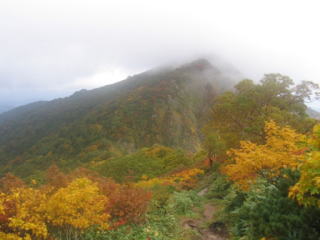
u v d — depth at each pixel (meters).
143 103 114.25
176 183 18.55
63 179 9.16
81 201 7.26
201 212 11.70
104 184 10.78
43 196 7.11
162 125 101.62
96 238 7.87
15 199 6.73
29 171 76.38
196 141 100.00
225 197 12.31
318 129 4.91
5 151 121.06
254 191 8.75
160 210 11.04
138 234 8.30
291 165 7.10
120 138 93.19
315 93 18.83
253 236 6.25
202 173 22.09
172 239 8.44
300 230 5.22
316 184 4.39
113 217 9.23
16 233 6.36
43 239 6.78
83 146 91.75
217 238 8.59
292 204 5.86
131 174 32.06
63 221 7.02
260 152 7.88
